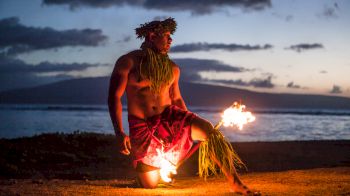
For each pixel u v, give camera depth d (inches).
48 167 388.5
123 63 199.8
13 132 1252.5
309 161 424.2
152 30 202.1
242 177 241.8
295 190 194.5
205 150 194.2
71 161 412.5
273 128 1642.5
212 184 224.2
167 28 202.4
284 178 230.5
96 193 197.8
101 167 393.4
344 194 183.5
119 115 194.9
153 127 198.1
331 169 261.7
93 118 2461.9
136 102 200.1
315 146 534.0
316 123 2207.2
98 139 503.8
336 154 470.3
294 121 2459.4
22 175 352.8
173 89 210.2
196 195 187.2
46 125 1662.2
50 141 480.7
